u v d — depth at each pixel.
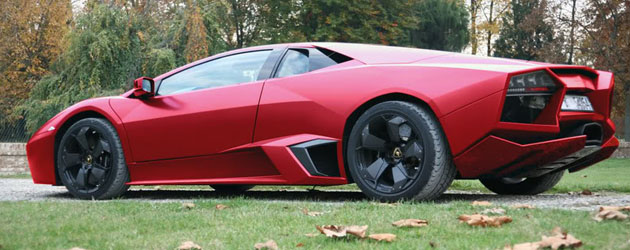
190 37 17.12
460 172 3.31
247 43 31.66
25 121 15.62
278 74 3.91
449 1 33.56
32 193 5.04
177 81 4.36
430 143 3.29
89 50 16.14
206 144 4.03
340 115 3.55
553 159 3.39
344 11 27.23
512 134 3.21
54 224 2.55
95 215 2.86
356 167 3.52
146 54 17.12
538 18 28.09
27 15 25.94
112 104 4.46
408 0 29.36
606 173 13.20
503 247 1.92
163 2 17.64
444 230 2.26
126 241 2.17
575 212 2.67
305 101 3.67
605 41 26.78
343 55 3.75
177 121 4.14
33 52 27.36
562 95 3.28
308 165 3.63
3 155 12.55
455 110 3.23
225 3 21.20
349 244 2.04
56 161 4.62
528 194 4.35
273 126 3.77
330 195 4.41
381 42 27.86
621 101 30.22
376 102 3.54
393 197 3.40
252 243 2.11
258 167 3.86
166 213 2.93
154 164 4.26
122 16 16.67
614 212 2.45
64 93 16.62
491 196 4.18
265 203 3.34
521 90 3.20
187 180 4.13
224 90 4.05
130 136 4.31
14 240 2.19
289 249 1.99
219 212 2.93
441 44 33.34
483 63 3.46
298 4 28.80
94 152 4.40
